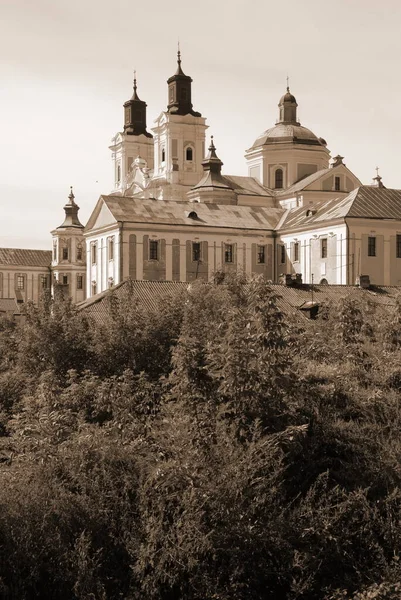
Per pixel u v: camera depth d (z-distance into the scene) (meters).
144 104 129.75
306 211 90.31
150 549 17.53
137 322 31.84
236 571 17.16
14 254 144.12
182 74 115.12
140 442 20.41
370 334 28.94
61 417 22.69
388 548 18.06
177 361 21.12
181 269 87.44
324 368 23.03
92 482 18.95
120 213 86.69
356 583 17.41
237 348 20.02
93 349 31.27
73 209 139.88
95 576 17.55
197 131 114.44
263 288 23.20
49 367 30.95
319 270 84.38
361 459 19.62
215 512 17.52
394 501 18.44
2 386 31.27
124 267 85.06
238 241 90.06
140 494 18.41
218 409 19.78
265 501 17.97
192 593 17.20
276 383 20.09
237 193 103.38
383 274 81.31
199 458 18.41
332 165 102.12
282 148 106.69
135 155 128.50
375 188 84.75
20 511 17.84
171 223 86.88
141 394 25.25
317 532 17.67
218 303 32.28
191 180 113.81
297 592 17.02
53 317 32.56
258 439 18.97
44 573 17.70
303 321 32.34
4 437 25.83
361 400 21.64
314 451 19.66
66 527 18.03
